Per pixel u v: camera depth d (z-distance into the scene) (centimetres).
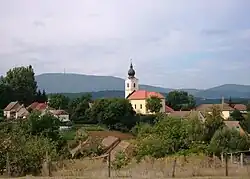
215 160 2625
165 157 2983
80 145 4809
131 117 11181
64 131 6962
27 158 2553
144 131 3794
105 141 5856
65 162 2697
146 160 2748
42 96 15875
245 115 11944
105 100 11388
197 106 16512
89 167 2566
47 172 2375
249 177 2041
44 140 3116
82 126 10288
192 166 2330
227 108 12669
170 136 3544
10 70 15488
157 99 13738
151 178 2023
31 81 15600
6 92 14338
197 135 3672
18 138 2772
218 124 3994
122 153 3170
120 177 2059
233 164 2567
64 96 14150
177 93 16675
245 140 3828
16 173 2502
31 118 4859
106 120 11056
